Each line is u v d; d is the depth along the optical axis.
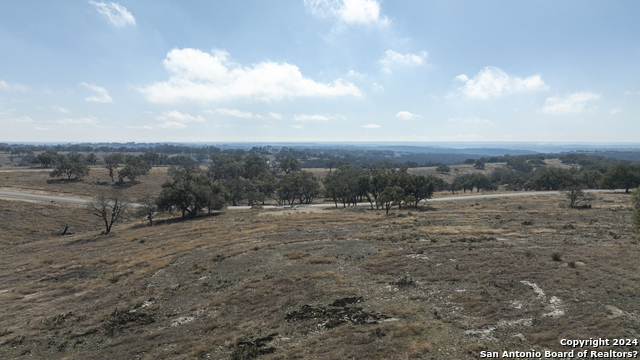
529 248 28.33
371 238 37.47
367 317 17.17
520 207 60.62
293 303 19.89
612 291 17.58
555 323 14.93
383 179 84.19
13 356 16.33
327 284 22.89
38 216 66.44
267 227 47.97
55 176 118.31
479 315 16.50
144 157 197.75
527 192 106.56
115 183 121.69
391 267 25.62
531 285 19.59
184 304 21.64
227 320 18.28
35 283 28.52
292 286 22.77
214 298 22.03
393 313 17.55
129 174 122.19
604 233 33.62
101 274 30.55
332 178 137.50
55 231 61.44
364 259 28.80
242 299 21.27
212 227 51.16
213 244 38.47
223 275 26.78
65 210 73.25
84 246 44.28
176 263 31.66
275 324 17.12
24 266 34.84
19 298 25.09
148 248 39.25
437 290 20.34
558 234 34.50
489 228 40.78
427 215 57.19
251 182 118.56
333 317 17.50
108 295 24.61
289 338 15.58
